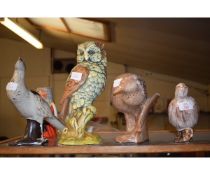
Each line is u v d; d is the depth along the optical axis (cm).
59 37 321
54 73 440
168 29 147
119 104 94
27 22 272
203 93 369
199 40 149
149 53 243
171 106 94
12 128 448
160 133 119
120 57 329
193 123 92
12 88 87
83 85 94
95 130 133
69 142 90
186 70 267
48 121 99
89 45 98
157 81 395
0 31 383
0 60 448
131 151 85
